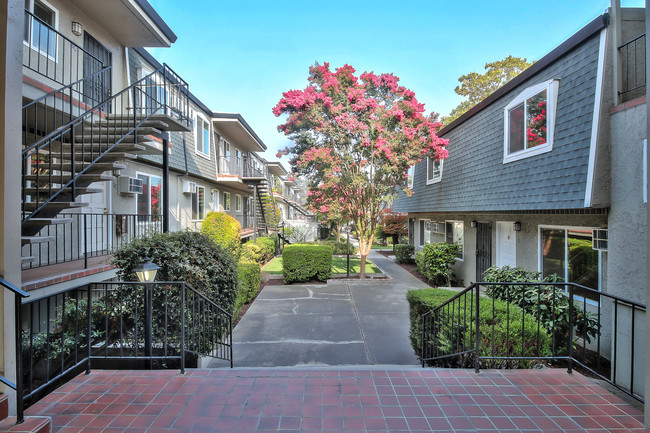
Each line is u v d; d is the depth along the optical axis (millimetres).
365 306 8109
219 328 5086
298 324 6797
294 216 43562
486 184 7660
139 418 2535
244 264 8922
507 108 6801
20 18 2539
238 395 2883
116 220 7387
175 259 4520
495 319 3988
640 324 3822
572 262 5617
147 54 8945
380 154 9602
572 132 4926
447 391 2967
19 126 2502
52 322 4395
